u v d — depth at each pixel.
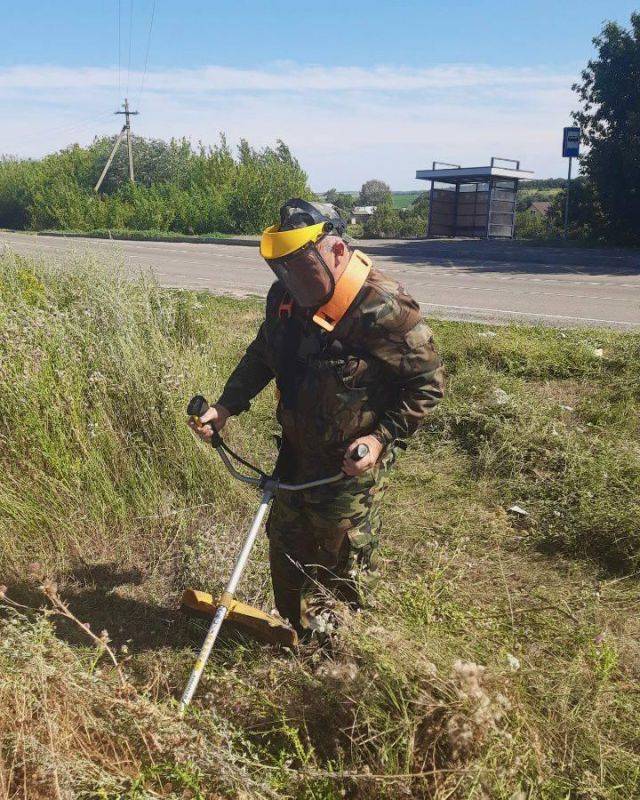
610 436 5.83
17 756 2.45
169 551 4.43
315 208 2.78
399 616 3.03
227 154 35.81
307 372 2.94
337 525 3.10
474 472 5.44
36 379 4.89
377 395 2.97
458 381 6.78
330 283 2.75
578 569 4.24
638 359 7.40
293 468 3.20
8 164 45.50
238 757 2.46
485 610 3.42
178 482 4.97
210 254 22.28
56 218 39.00
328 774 2.37
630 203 22.67
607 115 22.70
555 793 2.38
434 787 2.31
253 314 10.15
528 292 13.28
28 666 2.59
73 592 4.09
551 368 7.45
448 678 2.48
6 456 4.73
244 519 4.74
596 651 3.00
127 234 31.48
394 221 43.84
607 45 22.22
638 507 4.51
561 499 4.82
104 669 3.38
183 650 3.58
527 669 2.74
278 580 3.39
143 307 6.79
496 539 4.53
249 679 3.10
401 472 5.43
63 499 4.62
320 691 2.77
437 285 14.15
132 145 41.41
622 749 2.58
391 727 2.48
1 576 4.18
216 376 6.21
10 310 5.77
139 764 2.49
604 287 14.05
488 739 2.34
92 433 4.75
